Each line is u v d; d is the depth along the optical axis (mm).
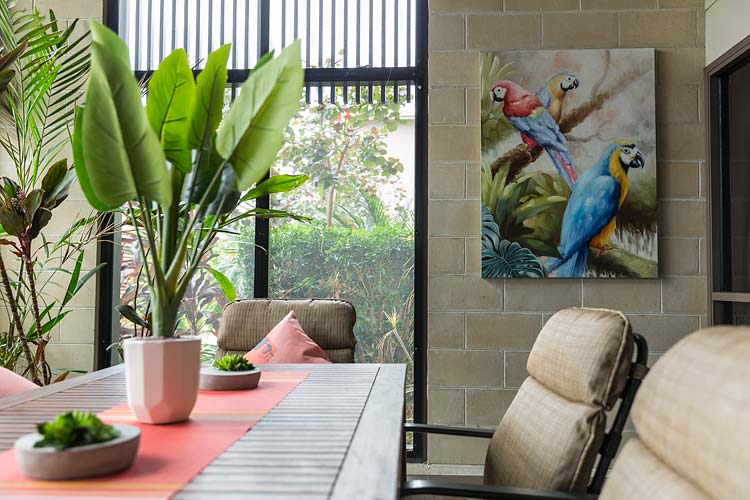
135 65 4273
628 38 3846
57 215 4066
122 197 1220
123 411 1479
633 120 3787
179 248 1320
